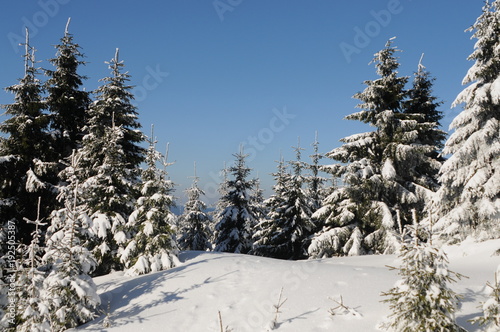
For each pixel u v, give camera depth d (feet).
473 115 47.24
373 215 61.00
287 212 77.82
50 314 25.94
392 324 18.49
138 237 44.16
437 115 77.20
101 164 55.88
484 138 44.93
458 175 47.39
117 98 58.59
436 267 18.06
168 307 27.86
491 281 26.16
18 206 51.06
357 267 34.17
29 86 55.52
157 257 42.80
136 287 33.65
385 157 62.95
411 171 65.26
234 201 97.19
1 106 54.39
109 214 50.98
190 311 26.71
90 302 27.14
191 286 31.45
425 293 17.76
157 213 43.57
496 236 42.29
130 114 61.36
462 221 45.50
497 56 45.03
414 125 60.75
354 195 63.57
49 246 28.78
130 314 27.55
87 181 50.52
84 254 28.99
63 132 59.52
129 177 55.72
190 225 104.53
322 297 26.22
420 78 79.10
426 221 19.97
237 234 91.66
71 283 26.94
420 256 18.07
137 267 41.37
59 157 57.93
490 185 43.06
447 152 50.65
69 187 33.30
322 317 23.13
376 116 62.80
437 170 67.77
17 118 53.98
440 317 16.96
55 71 61.41
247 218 92.22
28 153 53.88
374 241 59.82
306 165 79.46
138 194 55.11
